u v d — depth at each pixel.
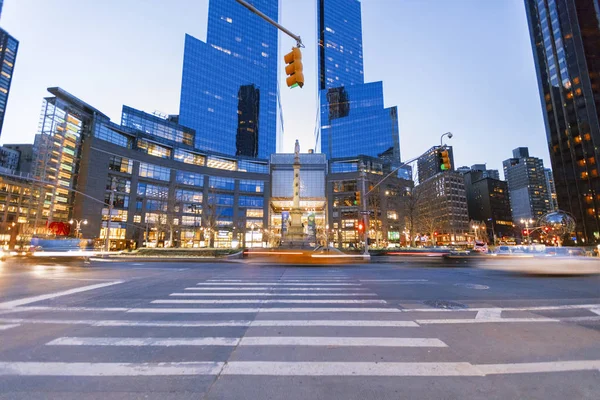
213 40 127.81
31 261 24.84
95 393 3.22
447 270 17.53
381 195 65.88
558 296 9.02
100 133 71.12
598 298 8.73
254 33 141.38
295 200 46.62
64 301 8.20
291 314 6.77
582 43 70.12
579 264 21.70
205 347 4.64
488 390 3.28
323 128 146.00
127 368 3.85
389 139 127.25
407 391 3.28
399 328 5.67
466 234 119.25
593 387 3.34
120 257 28.16
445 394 3.21
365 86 145.62
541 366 3.93
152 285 11.16
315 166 97.38
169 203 56.69
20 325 5.88
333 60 170.75
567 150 72.62
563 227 46.47
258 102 135.00
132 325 5.87
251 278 13.38
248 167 94.81
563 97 73.94
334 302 8.09
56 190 67.69
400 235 78.12
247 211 90.06
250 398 3.12
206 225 73.31
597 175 65.56
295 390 3.30
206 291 9.82
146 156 76.75
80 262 24.05
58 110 69.31
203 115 115.38
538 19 83.12
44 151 67.88
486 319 6.34
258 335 5.24
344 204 94.44
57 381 3.48
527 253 38.44
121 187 72.12
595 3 70.25
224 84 124.50
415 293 9.51
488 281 12.45
